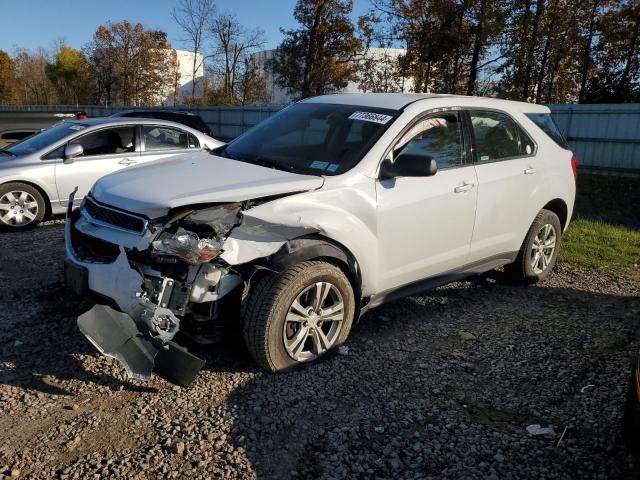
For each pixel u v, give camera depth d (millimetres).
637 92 21344
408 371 3836
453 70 24000
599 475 2828
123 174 4020
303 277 3545
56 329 4176
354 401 3424
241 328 3555
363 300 4145
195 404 3307
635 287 5859
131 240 3367
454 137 4625
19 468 2697
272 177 3746
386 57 26906
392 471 2807
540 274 5715
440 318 4797
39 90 74125
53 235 7207
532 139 5410
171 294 3275
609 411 3426
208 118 27547
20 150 7926
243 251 3369
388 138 4125
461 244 4652
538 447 3045
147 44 54812
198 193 3424
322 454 2912
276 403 3350
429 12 22656
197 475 2713
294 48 30891
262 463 2822
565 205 5762
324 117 4570
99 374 3590
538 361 4066
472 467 2855
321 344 3818
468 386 3680
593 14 23328
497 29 19922
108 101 57094
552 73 23969
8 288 4992
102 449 2871
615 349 4297
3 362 3670
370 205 3893
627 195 13891
